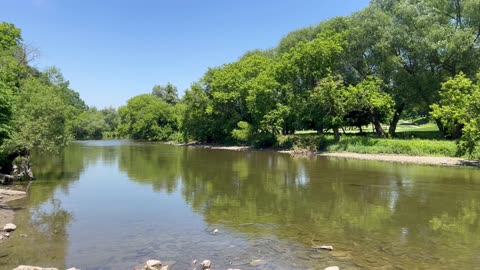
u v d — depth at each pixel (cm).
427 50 4672
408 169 3319
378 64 5175
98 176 3098
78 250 1243
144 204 1988
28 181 2831
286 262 1110
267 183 2639
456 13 4934
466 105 3416
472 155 3753
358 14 5391
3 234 1421
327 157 4672
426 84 4781
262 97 6194
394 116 5703
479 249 1236
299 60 5431
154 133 10938
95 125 12619
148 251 1227
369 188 2395
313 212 1773
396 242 1312
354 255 1174
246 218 1667
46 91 3297
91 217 1712
